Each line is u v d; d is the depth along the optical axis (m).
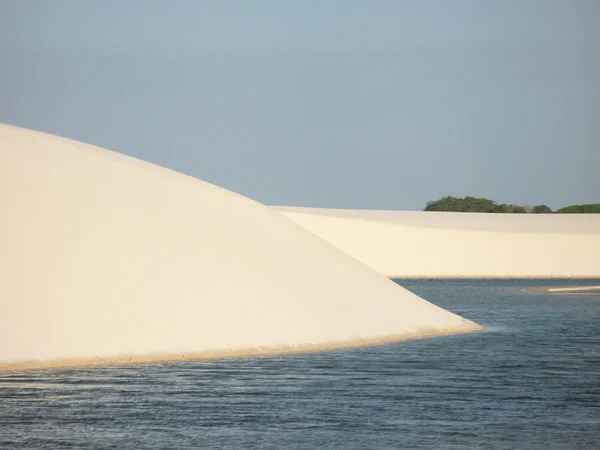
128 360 73.44
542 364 80.44
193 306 81.00
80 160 95.56
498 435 55.12
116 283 79.50
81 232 83.31
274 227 104.38
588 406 63.00
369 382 69.94
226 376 70.06
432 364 78.75
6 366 69.25
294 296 89.56
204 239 91.31
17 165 88.56
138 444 52.22
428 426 57.09
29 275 76.56
